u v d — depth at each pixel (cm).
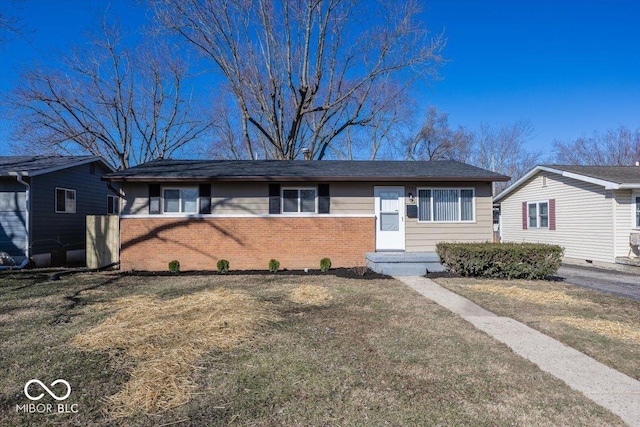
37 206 1220
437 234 1147
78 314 569
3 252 1168
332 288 779
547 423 282
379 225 1135
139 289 771
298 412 296
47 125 2289
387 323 534
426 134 3203
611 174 1379
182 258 1064
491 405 308
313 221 1093
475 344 451
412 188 1145
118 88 2466
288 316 564
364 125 2544
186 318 535
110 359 395
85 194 1512
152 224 1062
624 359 407
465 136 3384
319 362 393
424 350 430
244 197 1102
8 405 305
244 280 884
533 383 349
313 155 2414
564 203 1488
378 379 355
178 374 359
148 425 278
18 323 523
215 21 1994
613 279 962
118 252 1099
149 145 2623
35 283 852
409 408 303
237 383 344
